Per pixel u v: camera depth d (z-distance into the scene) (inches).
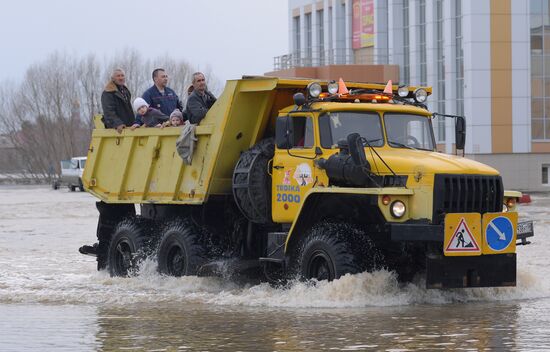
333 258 475.5
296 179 515.5
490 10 1866.4
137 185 634.8
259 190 539.2
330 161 490.0
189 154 577.9
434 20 1956.2
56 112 3090.6
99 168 673.0
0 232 1046.4
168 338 390.3
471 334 382.3
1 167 3855.8
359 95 524.4
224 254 575.5
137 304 498.6
